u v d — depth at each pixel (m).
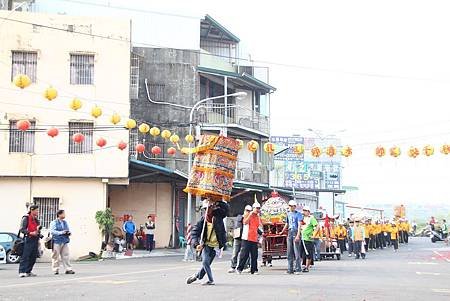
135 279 15.31
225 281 14.80
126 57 32.72
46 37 32.09
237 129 42.91
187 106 39.59
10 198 31.45
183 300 10.56
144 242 35.97
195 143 36.00
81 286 13.20
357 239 28.75
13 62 31.83
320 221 27.98
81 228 31.61
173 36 41.19
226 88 41.50
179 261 26.78
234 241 18.80
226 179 13.34
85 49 32.38
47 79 31.94
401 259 28.03
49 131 25.67
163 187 37.75
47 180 31.77
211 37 44.94
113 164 32.03
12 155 31.39
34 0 38.34
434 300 11.40
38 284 13.74
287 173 53.44
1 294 11.59
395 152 24.64
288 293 11.95
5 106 31.55
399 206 74.31
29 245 16.75
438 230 55.50
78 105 22.42
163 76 39.75
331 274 17.94
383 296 11.83
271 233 20.91
